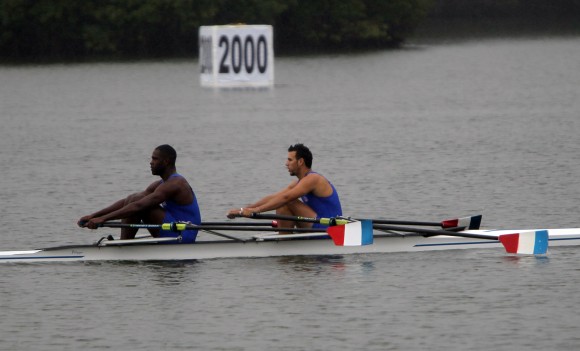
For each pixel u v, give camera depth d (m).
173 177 58.53
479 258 58.66
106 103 176.88
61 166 99.94
